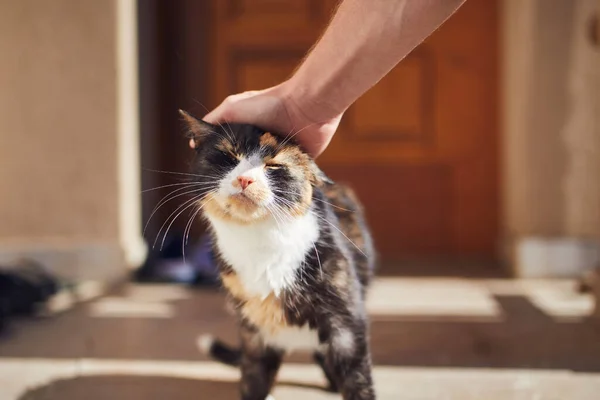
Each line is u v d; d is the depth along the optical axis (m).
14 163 1.44
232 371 0.95
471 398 0.85
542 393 0.86
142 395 0.88
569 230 1.46
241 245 0.77
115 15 1.43
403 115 1.76
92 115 1.44
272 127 0.82
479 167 1.76
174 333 1.10
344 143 1.78
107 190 1.45
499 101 1.73
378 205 1.79
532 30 1.45
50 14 1.42
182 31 1.79
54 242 1.45
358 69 0.74
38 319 1.17
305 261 0.76
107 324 1.15
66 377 0.93
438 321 1.14
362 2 0.72
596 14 1.43
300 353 1.01
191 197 0.85
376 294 1.32
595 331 1.08
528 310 1.20
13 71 1.43
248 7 1.76
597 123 1.44
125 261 1.44
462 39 1.73
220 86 1.78
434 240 1.78
